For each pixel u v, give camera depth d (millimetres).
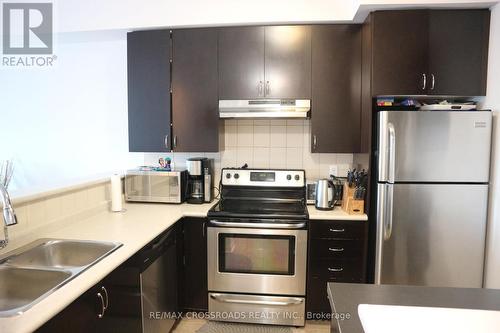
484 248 2145
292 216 2262
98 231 1857
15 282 1373
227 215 2293
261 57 2488
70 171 3154
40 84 3096
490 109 2156
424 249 2150
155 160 3023
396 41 2191
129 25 2523
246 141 2906
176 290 2289
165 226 1986
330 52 2445
